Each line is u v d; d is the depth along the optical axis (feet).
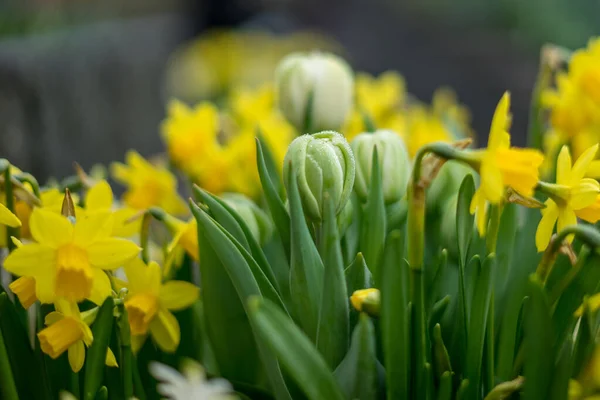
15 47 8.72
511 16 21.81
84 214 3.28
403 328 3.08
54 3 11.11
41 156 8.17
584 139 3.85
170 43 13.14
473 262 3.26
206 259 3.37
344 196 3.21
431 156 3.11
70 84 9.04
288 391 3.26
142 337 3.43
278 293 3.34
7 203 3.37
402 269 3.05
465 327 3.22
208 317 3.44
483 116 18.74
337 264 3.16
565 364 3.04
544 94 3.89
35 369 3.34
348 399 3.14
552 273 3.37
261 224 3.51
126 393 3.25
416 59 22.97
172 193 4.00
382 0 27.50
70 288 3.18
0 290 3.30
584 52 3.85
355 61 23.22
